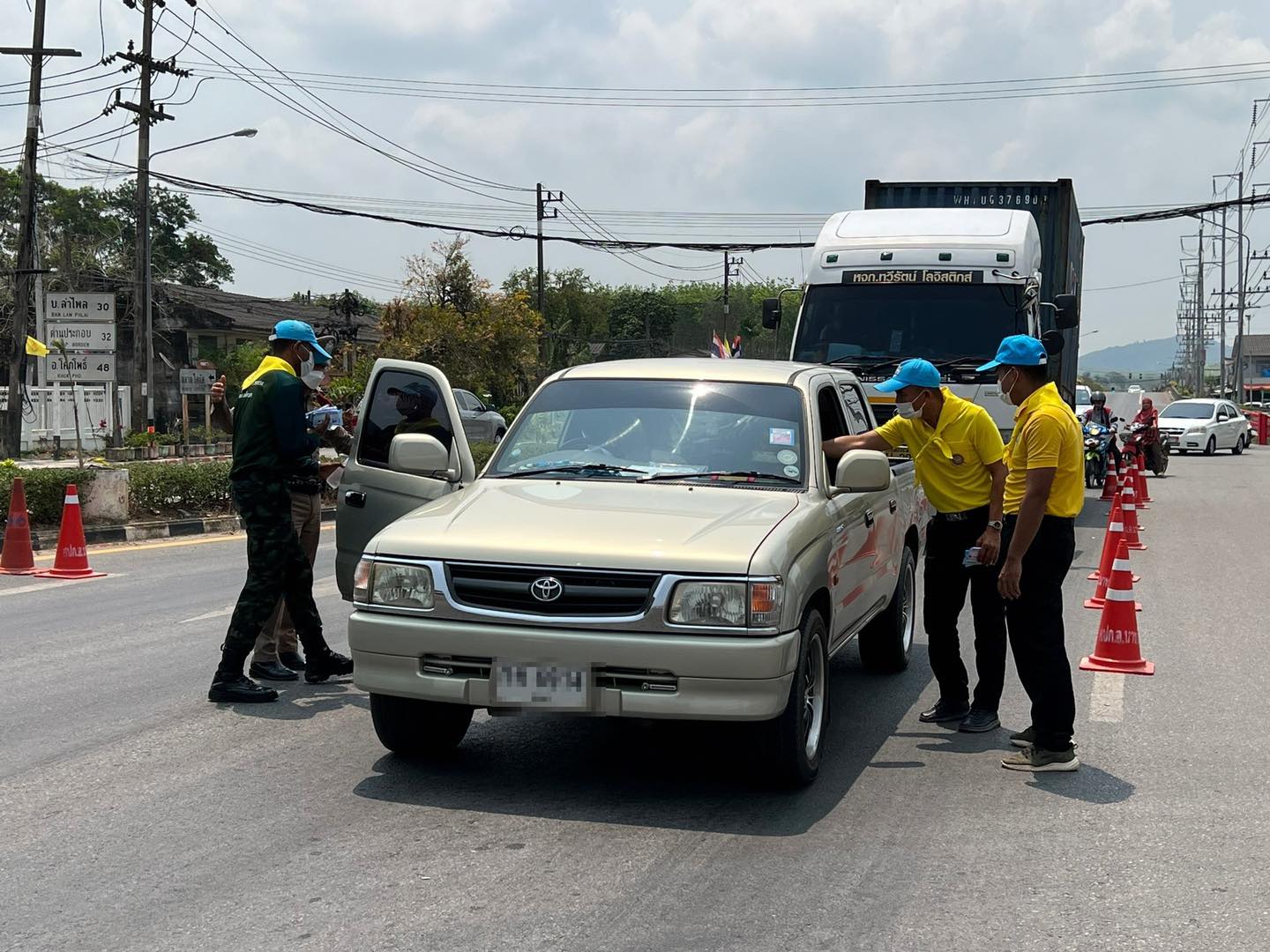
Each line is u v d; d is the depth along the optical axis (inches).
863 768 253.4
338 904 177.8
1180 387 4867.1
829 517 250.5
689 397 276.7
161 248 2812.5
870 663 349.4
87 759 250.8
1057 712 249.8
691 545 218.7
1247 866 197.9
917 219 581.6
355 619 226.4
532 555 217.9
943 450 282.2
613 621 213.3
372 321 2618.1
